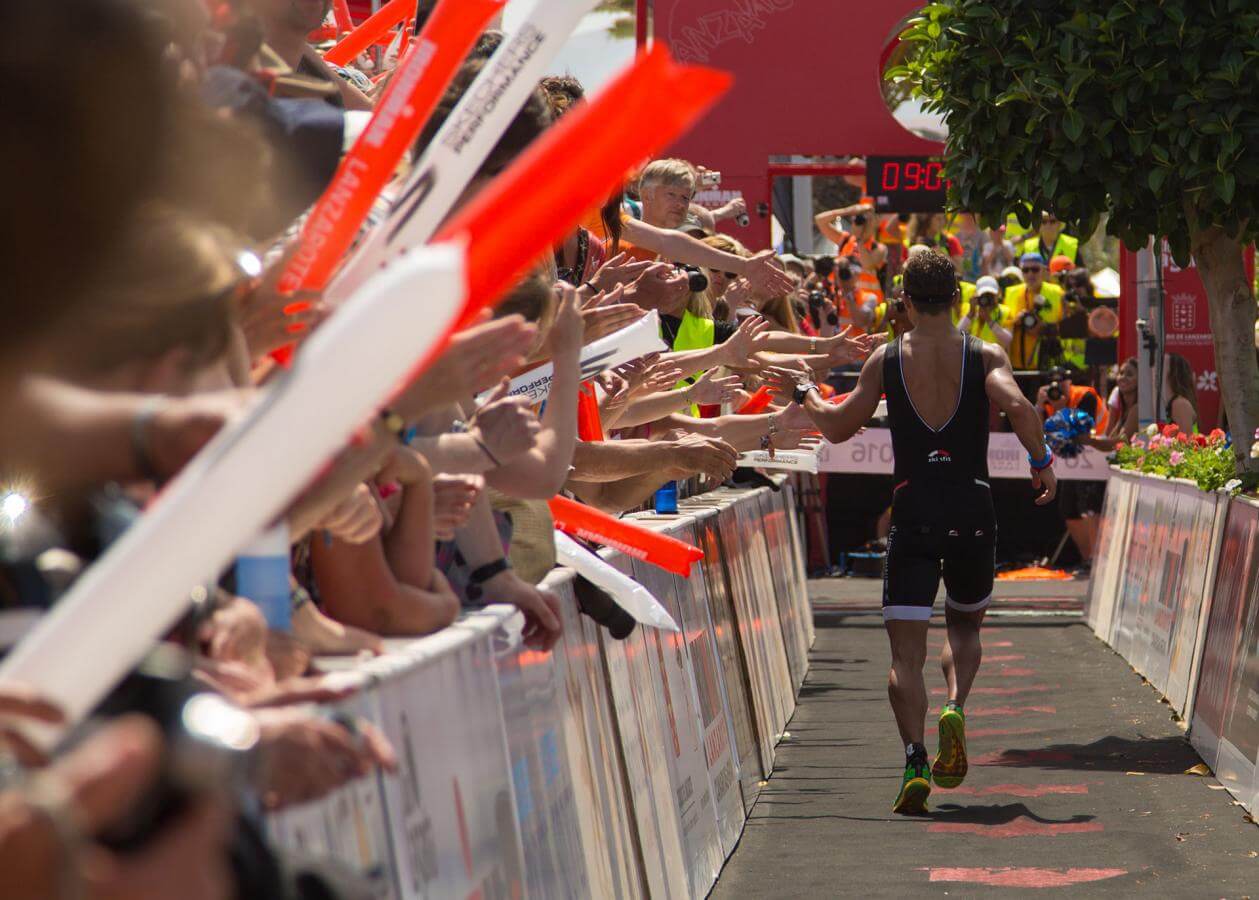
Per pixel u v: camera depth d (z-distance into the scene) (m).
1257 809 13.58
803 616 26.34
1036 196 18.50
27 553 3.01
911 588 15.10
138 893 2.45
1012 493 39.75
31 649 2.52
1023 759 17.00
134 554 2.51
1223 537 17.88
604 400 12.92
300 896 3.32
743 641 16.53
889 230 41.62
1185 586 20.53
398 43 12.44
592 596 8.63
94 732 2.51
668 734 11.16
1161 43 17.14
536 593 7.07
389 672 4.64
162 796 2.48
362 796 4.33
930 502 15.23
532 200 2.54
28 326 2.93
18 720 2.49
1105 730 18.81
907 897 11.39
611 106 2.45
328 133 5.75
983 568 15.31
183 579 2.54
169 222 3.23
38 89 2.79
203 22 4.32
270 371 5.42
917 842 13.23
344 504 4.96
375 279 2.48
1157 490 24.27
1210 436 22.23
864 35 33.19
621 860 8.73
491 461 6.67
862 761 17.27
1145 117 17.64
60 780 2.34
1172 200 17.92
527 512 8.23
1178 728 18.89
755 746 15.98
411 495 6.00
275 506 2.54
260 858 3.20
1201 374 35.78
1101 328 39.47
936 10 18.55
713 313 18.20
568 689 7.95
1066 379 38.22
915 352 15.44
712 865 11.98
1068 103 17.53
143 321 3.15
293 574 5.90
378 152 4.80
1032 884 11.69
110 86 2.86
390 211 5.05
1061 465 37.94
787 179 46.41
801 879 12.05
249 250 4.91
